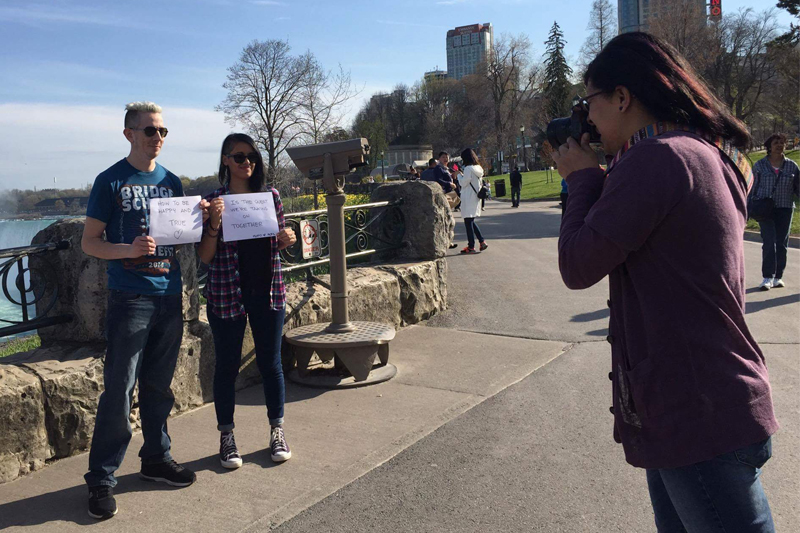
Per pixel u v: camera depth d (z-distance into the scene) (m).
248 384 4.93
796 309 6.70
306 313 5.43
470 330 6.39
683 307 1.56
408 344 5.92
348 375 5.01
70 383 3.63
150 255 3.17
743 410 1.51
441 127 95.50
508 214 23.17
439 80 103.88
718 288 1.55
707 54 51.16
